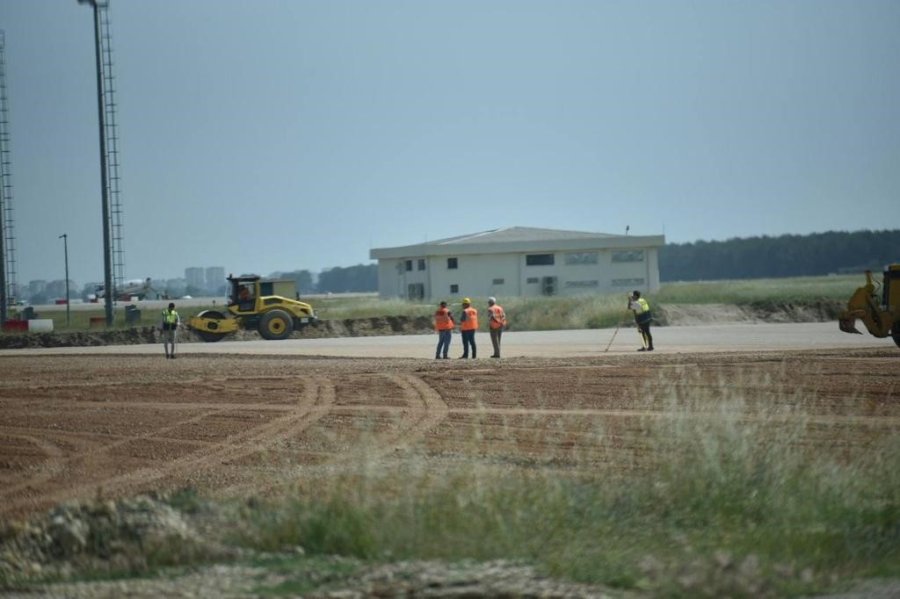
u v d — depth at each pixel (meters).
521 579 15.05
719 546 17.31
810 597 14.80
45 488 25.70
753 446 22.16
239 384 49.19
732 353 60.34
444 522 17.80
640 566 15.76
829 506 19.52
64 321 144.38
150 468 28.06
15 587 15.77
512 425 33.53
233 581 15.66
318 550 17.61
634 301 67.69
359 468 23.80
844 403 36.38
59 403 43.22
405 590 14.59
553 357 61.62
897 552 17.58
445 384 46.72
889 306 59.25
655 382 44.34
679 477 20.56
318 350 76.94
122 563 17.08
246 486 24.38
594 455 26.77
